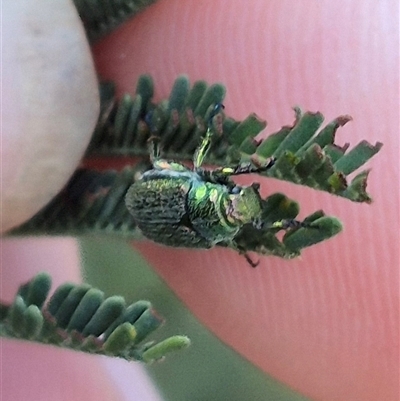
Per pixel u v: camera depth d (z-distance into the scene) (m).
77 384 0.06
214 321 0.05
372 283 0.05
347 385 0.05
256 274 0.05
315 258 0.05
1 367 0.06
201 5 0.05
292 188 0.05
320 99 0.05
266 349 0.05
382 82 0.05
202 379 0.07
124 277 0.06
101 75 0.05
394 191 0.05
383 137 0.05
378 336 0.05
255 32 0.05
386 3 0.05
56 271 0.06
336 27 0.05
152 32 0.05
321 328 0.05
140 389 0.06
